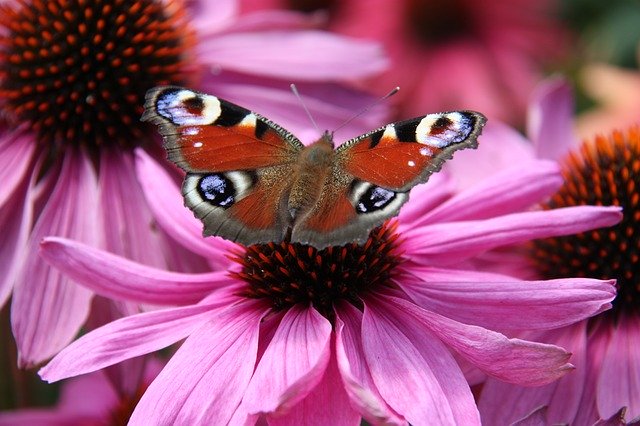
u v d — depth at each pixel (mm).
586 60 572
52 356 407
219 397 371
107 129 439
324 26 574
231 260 398
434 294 388
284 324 383
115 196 433
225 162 390
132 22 443
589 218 396
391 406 367
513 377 372
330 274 389
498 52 576
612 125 522
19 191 430
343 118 458
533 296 380
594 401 394
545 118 458
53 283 414
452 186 422
